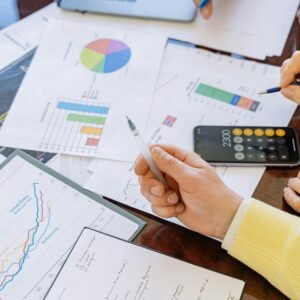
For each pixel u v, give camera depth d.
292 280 0.48
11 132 0.63
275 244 0.49
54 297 0.47
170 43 0.74
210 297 0.47
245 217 0.51
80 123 0.64
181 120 0.64
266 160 0.58
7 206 0.55
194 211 0.53
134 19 0.78
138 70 0.70
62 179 0.57
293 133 0.60
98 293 0.47
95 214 0.54
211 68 0.71
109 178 0.58
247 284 0.49
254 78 0.69
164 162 0.52
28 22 0.78
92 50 0.73
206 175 0.52
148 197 0.53
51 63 0.72
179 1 0.78
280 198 0.56
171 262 0.49
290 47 0.73
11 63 0.72
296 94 0.62
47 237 0.52
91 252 0.50
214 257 0.51
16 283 0.49
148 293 0.47
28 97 0.67
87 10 0.78
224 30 0.75
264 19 0.76
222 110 0.65
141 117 0.65
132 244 0.50
